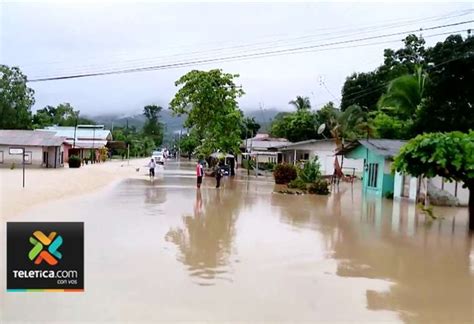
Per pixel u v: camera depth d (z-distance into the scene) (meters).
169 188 26.25
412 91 31.91
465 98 27.20
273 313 7.05
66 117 95.25
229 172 38.94
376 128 34.94
